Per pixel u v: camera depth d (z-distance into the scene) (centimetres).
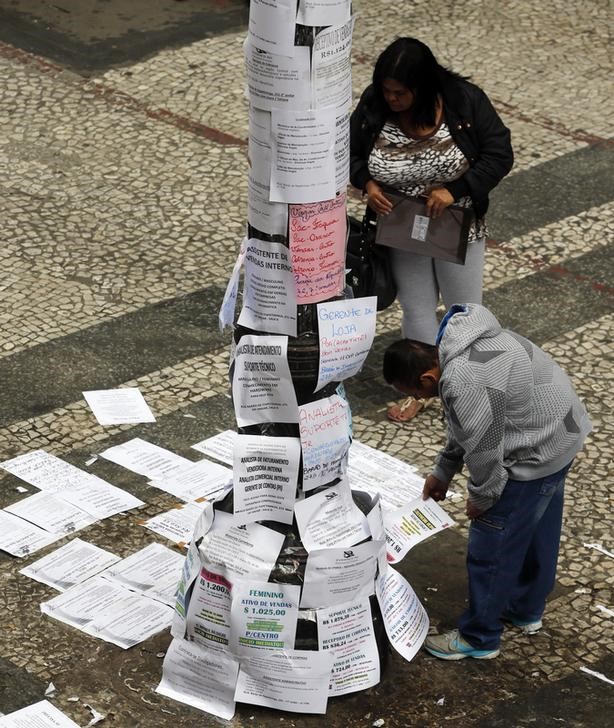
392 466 1295
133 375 1444
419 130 1276
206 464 1297
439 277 1352
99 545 1172
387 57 1232
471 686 1025
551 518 1027
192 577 992
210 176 1894
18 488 1248
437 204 1285
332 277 930
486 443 937
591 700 1014
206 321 1549
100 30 2370
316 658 975
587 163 1939
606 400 1410
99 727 971
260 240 917
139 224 1761
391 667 1039
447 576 1153
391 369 1009
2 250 1683
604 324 1561
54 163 1914
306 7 845
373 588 1004
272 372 935
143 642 1056
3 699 995
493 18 2439
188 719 984
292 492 959
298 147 881
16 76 2183
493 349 948
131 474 1277
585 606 1117
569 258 1702
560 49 2320
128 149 1961
